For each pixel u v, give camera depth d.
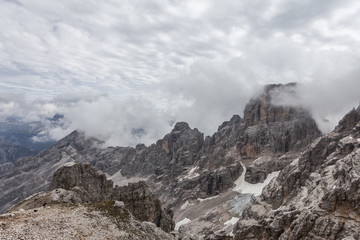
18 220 51.06
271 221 119.44
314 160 173.88
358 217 84.19
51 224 52.41
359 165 98.81
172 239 86.19
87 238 51.81
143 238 65.62
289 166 191.75
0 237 42.31
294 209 114.69
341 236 81.94
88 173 133.38
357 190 88.56
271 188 185.50
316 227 88.44
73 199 95.19
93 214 63.94
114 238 56.84
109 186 138.75
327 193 95.19
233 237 149.88
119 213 70.12
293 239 94.19
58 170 128.12
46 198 90.75
